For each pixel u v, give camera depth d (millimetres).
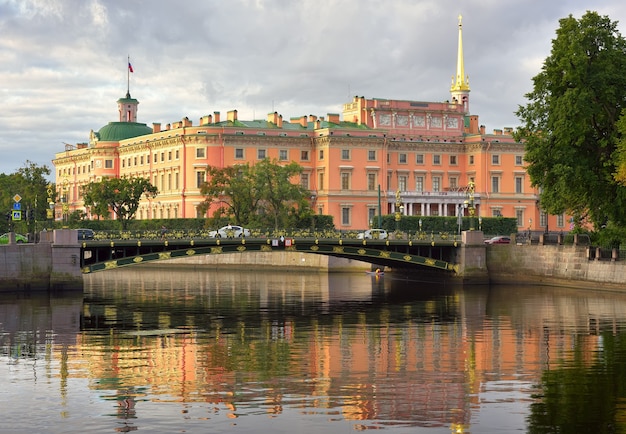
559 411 44312
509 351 61688
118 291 109375
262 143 169500
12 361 58406
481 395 47688
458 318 80000
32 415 43906
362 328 73812
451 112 183875
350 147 171875
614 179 94750
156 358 59344
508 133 187625
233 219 147125
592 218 103000
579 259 104625
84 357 59812
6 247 97625
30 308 87188
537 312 83750
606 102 98000
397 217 123688
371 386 50000
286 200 148625
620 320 77312
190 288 114438
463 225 163375
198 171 167125
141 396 47656
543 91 101562
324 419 42812
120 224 161250
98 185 159625
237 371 54562
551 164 100438
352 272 145125
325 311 86188
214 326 75000
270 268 155500
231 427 41531
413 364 56844
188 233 106375
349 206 171500
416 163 179875
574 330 71625
